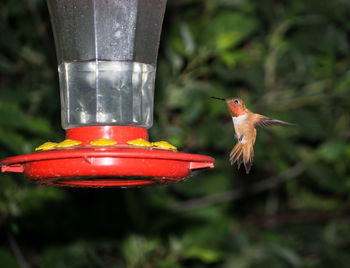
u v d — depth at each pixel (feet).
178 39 39.22
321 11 39.81
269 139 39.24
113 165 17.97
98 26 21.29
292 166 43.98
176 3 40.19
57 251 38.45
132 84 21.49
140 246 38.47
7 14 39.60
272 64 39.75
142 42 21.76
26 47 40.24
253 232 43.45
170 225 40.57
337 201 46.65
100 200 40.60
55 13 21.83
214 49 38.58
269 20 40.73
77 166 18.04
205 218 40.98
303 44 41.32
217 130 39.17
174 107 38.99
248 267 39.88
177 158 18.63
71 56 21.47
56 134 33.86
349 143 42.68
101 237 40.06
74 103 21.34
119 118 21.24
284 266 40.98
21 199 35.06
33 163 19.11
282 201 47.57
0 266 29.71
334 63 40.42
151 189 40.57
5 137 29.94
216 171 43.34
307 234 45.65
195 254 39.06
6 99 37.29
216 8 40.60
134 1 21.42
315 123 40.16
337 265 43.09
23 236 40.68
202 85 39.04
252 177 44.37
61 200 38.65
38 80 40.11
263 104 39.60
